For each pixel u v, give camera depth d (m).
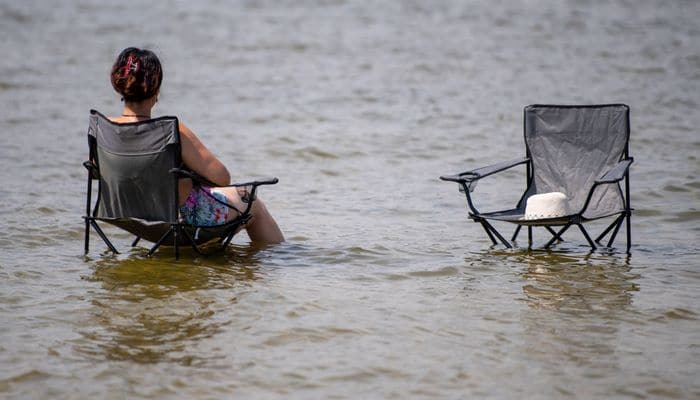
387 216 27.89
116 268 21.30
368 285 20.30
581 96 50.56
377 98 50.12
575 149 24.62
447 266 21.89
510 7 88.81
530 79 56.06
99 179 21.48
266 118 44.72
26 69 58.78
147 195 20.81
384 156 37.22
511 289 20.06
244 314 18.09
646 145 38.25
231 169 34.88
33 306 18.47
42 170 33.41
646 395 14.66
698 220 27.00
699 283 20.58
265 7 89.56
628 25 77.81
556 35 73.62
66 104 48.16
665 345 16.75
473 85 54.25
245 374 15.30
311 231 25.64
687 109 46.22
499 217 23.06
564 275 21.19
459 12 86.12
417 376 15.33
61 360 15.73
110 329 17.20
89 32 75.25
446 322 17.88
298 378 15.19
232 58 64.19
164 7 89.25
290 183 32.69
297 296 19.30
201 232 21.56
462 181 23.20
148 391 14.59
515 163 24.41
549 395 14.62
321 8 88.94
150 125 20.05
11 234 24.48
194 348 16.34
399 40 71.31
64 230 25.12
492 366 15.75
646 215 27.62
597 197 23.80
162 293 19.38
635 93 50.91
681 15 82.88
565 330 17.47
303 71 59.06
